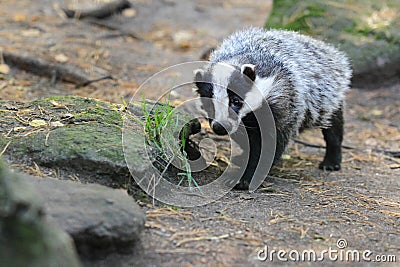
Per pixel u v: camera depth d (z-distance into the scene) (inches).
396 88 431.2
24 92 334.6
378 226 212.8
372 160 324.8
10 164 208.7
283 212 216.4
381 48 429.1
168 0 572.4
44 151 212.1
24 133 225.3
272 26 446.0
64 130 225.5
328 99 281.6
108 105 259.0
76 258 142.1
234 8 586.9
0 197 123.6
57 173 208.1
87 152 209.8
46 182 183.2
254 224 200.5
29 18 460.1
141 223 173.6
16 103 254.8
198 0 595.2
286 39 280.7
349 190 259.0
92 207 170.4
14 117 239.9
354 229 206.8
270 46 269.1
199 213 205.8
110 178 208.5
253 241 185.9
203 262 169.8
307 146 343.6
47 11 485.1
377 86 435.5
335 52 301.0
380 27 438.6
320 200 237.6
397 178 291.4
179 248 176.7
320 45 293.4
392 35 433.4
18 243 119.1
